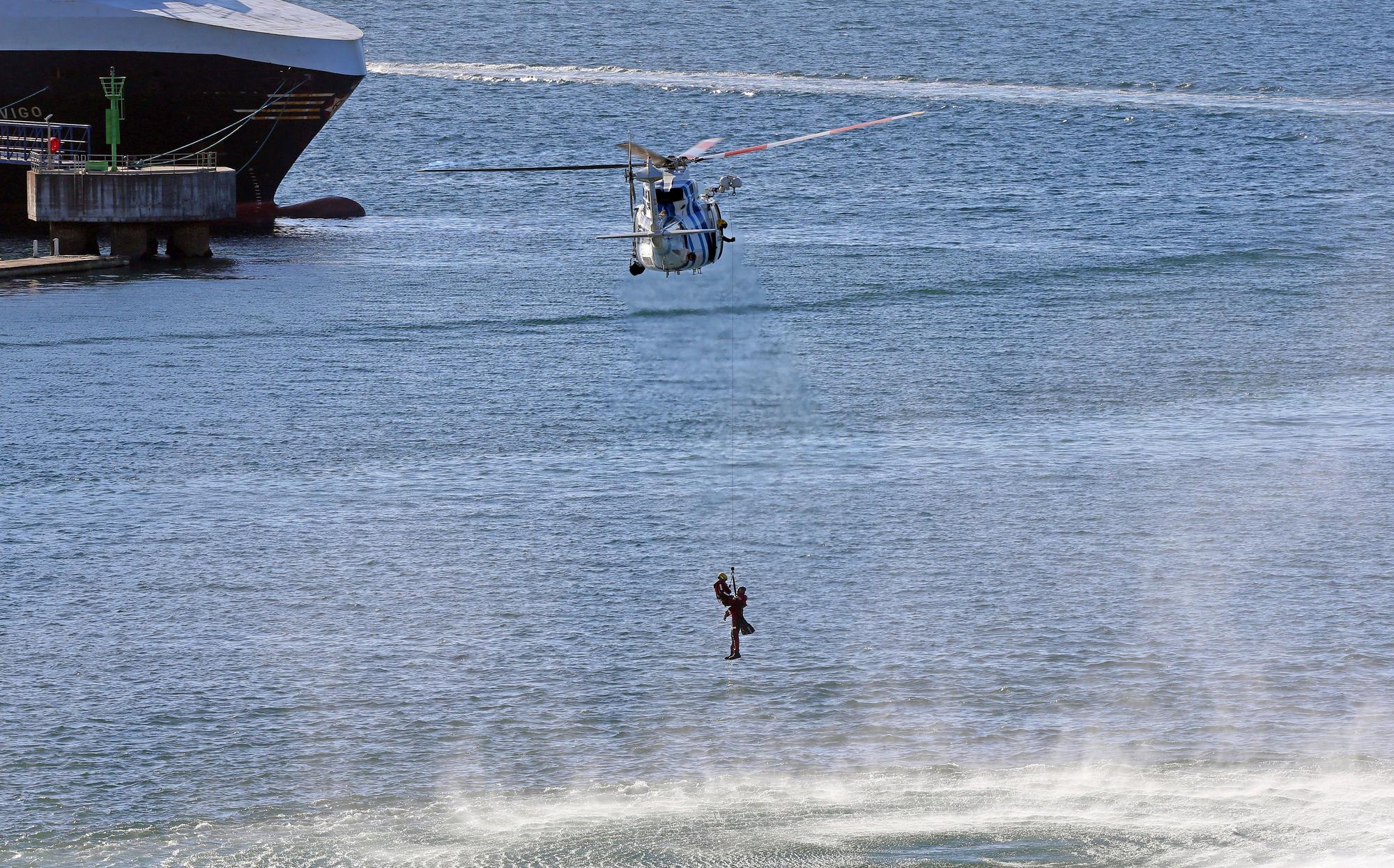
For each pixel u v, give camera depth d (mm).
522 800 118312
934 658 142500
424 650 144625
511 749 126750
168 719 130750
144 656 142750
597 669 140750
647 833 112250
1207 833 109938
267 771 122938
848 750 126062
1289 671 138625
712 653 144375
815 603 155500
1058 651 143625
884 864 105812
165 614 152375
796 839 109625
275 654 143500
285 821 115500
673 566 166000
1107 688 136000
